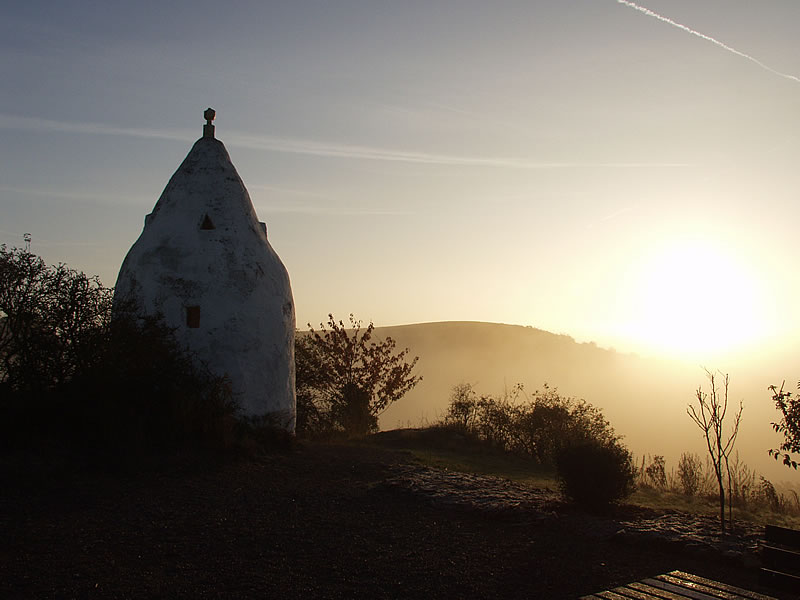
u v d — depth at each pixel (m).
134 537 7.91
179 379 12.80
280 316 14.56
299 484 10.99
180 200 14.42
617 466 9.60
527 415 19.38
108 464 10.94
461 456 17.12
